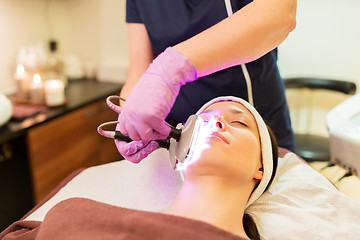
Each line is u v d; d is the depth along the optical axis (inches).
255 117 32.9
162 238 22.7
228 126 30.3
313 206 32.2
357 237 28.6
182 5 35.8
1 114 47.2
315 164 45.9
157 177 38.1
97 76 83.4
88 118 66.4
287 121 43.9
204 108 35.4
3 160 53.8
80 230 24.3
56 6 77.7
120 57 81.1
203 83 37.4
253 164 30.1
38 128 53.6
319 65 72.9
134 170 39.3
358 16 65.4
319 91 76.0
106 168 40.4
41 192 57.7
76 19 81.6
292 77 70.6
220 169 28.4
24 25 69.7
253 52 24.5
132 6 39.3
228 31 23.1
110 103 25.1
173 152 26.2
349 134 40.6
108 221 24.2
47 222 25.7
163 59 22.9
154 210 33.8
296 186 34.1
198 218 27.9
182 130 25.7
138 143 26.1
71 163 64.4
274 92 39.6
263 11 23.7
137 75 39.4
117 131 26.4
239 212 29.7
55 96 58.4
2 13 63.9
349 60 69.9
